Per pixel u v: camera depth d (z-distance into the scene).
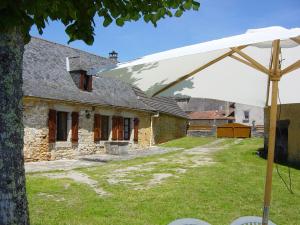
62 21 4.00
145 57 3.73
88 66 21.64
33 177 11.91
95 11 4.02
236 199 9.66
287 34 3.26
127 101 24.41
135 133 24.70
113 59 31.14
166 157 18.81
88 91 21.50
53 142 17.95
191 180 11.77
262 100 5.62
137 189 10.41
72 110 19.27
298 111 15.66
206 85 5.11
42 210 7.93
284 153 16.66
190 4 4.56
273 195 10.26
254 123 43.94
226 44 3.34
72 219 7.37
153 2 4.43
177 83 4.93
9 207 3.18
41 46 21.50
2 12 2.95
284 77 5.39
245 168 14.59
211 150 22.30
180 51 3.50
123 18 4.50
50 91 18.06
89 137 20.58
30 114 16.72
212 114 49.06
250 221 3.92
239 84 5.33
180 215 8.02
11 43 3.18
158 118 28.34
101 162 17.36
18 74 3.25
